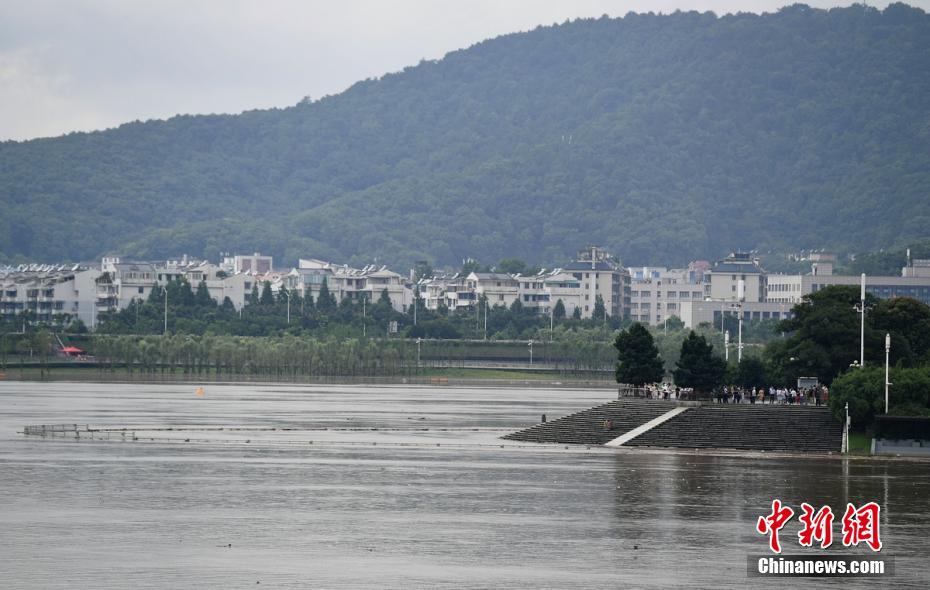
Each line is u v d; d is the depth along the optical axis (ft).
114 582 525.75
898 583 551.59
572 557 589.73
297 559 574.56
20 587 515.50
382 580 536.83
